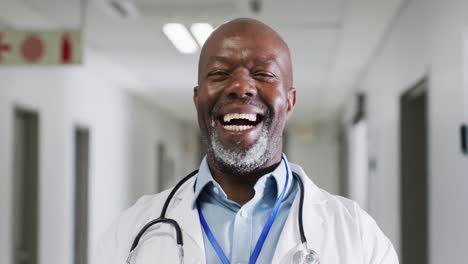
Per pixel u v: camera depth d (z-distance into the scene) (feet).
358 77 19.56
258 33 3.56
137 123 25.13
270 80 3.52
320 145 36.29
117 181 21.40
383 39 13.64
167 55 16.55
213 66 3.55
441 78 7.80
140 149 25.70
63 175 14.94
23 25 11.54
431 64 8.43
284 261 3.50
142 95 24.58
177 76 20.08
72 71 15.90
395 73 11.75
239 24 3.60
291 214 3.71
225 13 11.79
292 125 36.73
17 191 12.76
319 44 15.08
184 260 3.54
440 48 7.86
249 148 3.48
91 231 17.89
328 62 17.57
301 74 19.67
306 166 36.29
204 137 3.70
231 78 3.52
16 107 11.91
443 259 7.64
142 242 3.72
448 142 7.41
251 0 10.93
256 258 3.50
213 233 3.63
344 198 4.06
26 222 12.98
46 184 13.69
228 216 3.66
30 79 12.69
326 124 36.29
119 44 15.05
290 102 3.77
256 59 3.50
